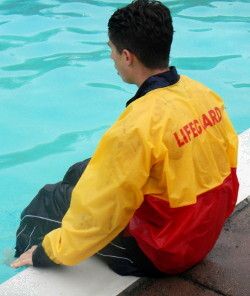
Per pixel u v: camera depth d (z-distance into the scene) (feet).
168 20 6.93
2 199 13.39
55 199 8.90
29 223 9.25
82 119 16.49
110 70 19.35
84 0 25.38
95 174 6.91
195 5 25.08
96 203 6.89
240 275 8.18
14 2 25.17
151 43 6.87
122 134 6.64
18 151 15.11
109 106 17.17
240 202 9.79
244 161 10.88
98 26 22.53
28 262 8.00
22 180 14.06
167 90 7.00
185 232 7.20
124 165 6.68
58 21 23.07
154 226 7.39
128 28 6.88
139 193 6.82
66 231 7.21
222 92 18.04
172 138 6.75
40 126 16.14
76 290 7.71
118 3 24.99
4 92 17.88
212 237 7.70
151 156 6.69
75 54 20.38
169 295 7.79
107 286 7.82
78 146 15.30
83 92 17.93
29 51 20.54
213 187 7.25
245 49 20.81
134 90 18.10
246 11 24.32
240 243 8.85
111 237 7.13
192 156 6.93
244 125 16.44
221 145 7.32
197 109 7.12
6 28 22.35
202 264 8.38
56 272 7.99
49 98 17.56
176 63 19.80
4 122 16.31
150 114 6.73
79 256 7.34
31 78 18.75
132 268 7.92
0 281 10.69
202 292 7.87
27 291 7.66
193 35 21.98
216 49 20.86
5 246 11.71
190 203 7.02
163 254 7.42
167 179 6.83
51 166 14.55
